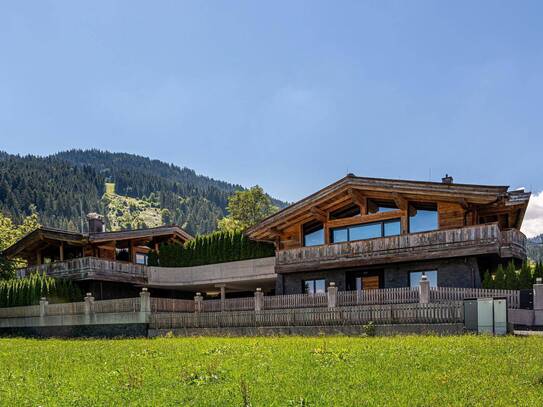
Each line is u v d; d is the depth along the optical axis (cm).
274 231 4088
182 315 3338
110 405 1202
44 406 1233
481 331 2325
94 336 3659
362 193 3672
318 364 1559
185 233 5134
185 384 1376
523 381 1268
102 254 4847
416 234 3388
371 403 1113
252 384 1326
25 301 4122
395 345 1888
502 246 3266
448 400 1122
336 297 3011
